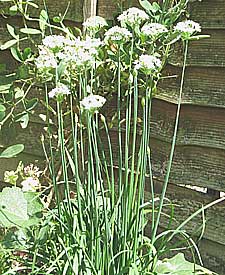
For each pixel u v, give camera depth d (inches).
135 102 51.3
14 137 82.4
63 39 49.3
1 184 85.4
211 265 67.5
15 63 81.7
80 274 49.6
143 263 52.4
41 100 77.0
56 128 78.7
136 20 51.6
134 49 64.4
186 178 68.2
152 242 51.9
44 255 54.9
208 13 64.2
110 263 49.3
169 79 68.3
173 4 65.7
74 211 55.7
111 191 53.6
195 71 66.0
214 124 65.4
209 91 65.2
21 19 80.0
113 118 72.2
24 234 57.1
